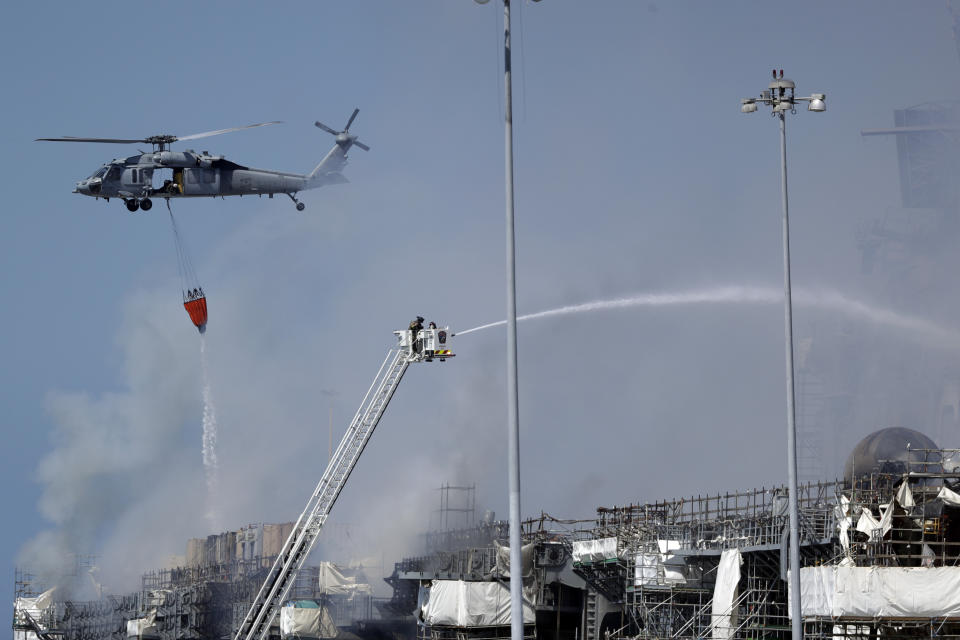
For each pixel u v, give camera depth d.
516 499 142.12
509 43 151.25
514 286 147.75
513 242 148.50
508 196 149.25
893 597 196.50
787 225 189.38
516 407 144.75
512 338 146.38
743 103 195.25
